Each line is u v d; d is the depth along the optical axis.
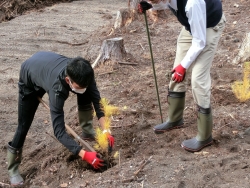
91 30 9.35
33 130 5.25
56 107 3.58
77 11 11.14
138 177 3.66
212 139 4.13
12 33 9.26
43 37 8.86
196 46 3.63
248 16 8.80
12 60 7.57
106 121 4.04
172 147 4.17
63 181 3.98
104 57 6.76
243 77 5.83
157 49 7.45
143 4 4.16
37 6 11.82
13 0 11.55
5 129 5.34
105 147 4.06
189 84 5.70
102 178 3.71
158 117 4.92
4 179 4.40
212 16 3.71
